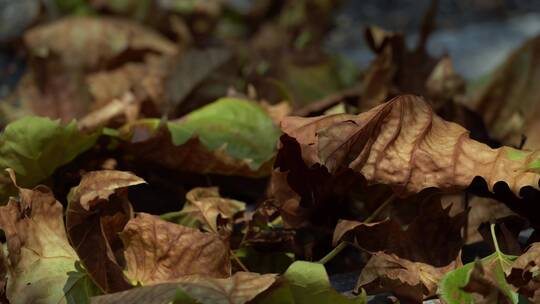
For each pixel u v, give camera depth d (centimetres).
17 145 99
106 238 95
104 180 92
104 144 104
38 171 99
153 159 103
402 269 91
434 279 93
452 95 114
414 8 285
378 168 91
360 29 256
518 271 90
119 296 87
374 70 111
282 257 96
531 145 111
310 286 87
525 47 115
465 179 92
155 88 118
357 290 91
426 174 92
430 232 94
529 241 95
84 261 91
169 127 103
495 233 95
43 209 93
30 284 91
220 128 104
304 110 112
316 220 97
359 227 94
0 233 101
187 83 119
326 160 90
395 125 92
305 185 94
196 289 87
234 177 105
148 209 104
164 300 86
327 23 200
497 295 87
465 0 289
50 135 99
